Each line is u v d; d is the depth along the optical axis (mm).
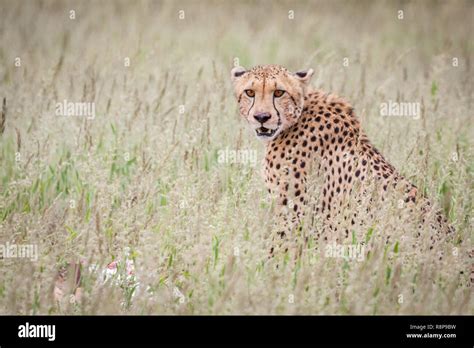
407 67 21344
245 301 10445
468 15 26828
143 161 13156
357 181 12109
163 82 18484
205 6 28047
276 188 12938
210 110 16297
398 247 11539
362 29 26500
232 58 23484
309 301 10648
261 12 28141
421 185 13078
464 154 14914
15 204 13070
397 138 15508
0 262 11531
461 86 18719
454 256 11375
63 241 11891
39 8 26125
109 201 12852
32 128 15992
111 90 16641
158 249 11562
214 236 11977
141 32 23094
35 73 19344
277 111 13164
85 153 14859
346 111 13305
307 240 12156
